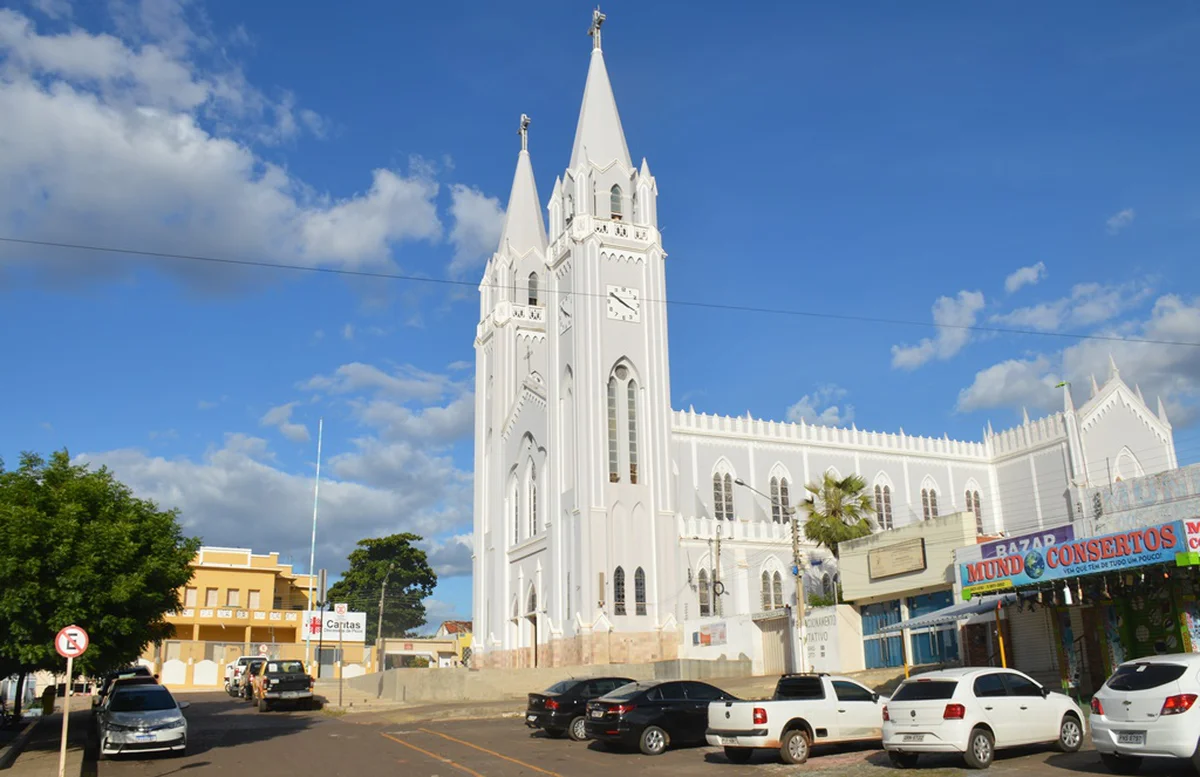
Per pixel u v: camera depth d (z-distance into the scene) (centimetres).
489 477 8319
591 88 7462
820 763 2403
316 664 8350
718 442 7831
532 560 7319
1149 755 1883
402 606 11569
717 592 6656
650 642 6369
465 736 3344
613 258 6988
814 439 8225
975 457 8838
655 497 6662
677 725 2803
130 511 3195
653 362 6906
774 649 5572
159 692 3114
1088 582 3080
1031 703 2264
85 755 3070
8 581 2842
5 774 2602
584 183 7081
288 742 3300
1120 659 3086
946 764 2258
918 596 4547
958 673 2239
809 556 7244
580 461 6531
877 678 4334
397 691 5406
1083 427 8206
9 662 3125
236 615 8750
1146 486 3288
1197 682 1873
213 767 2705
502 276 8531
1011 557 3195
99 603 2953
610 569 6406
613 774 2373
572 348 6875
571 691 3247
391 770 2511
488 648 7831
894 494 8425
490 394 8494
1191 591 2859
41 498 2992
